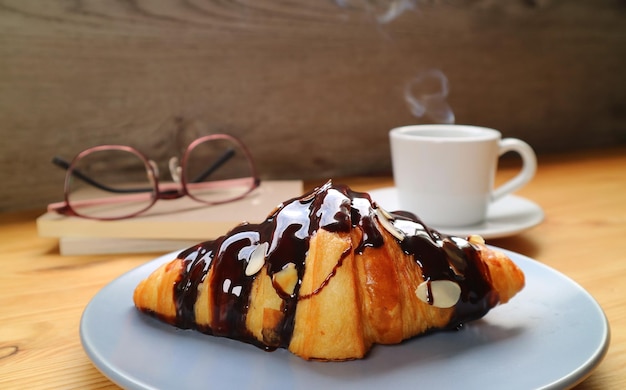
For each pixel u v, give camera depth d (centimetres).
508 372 15
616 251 28
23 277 26
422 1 45
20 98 36
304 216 18
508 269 19
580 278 25
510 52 49
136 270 22
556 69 51
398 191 32
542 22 50
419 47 46
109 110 39
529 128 52
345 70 44
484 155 30
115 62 38
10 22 35
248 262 18
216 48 40
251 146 43
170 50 39
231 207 32
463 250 19
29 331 20
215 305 17
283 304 17
